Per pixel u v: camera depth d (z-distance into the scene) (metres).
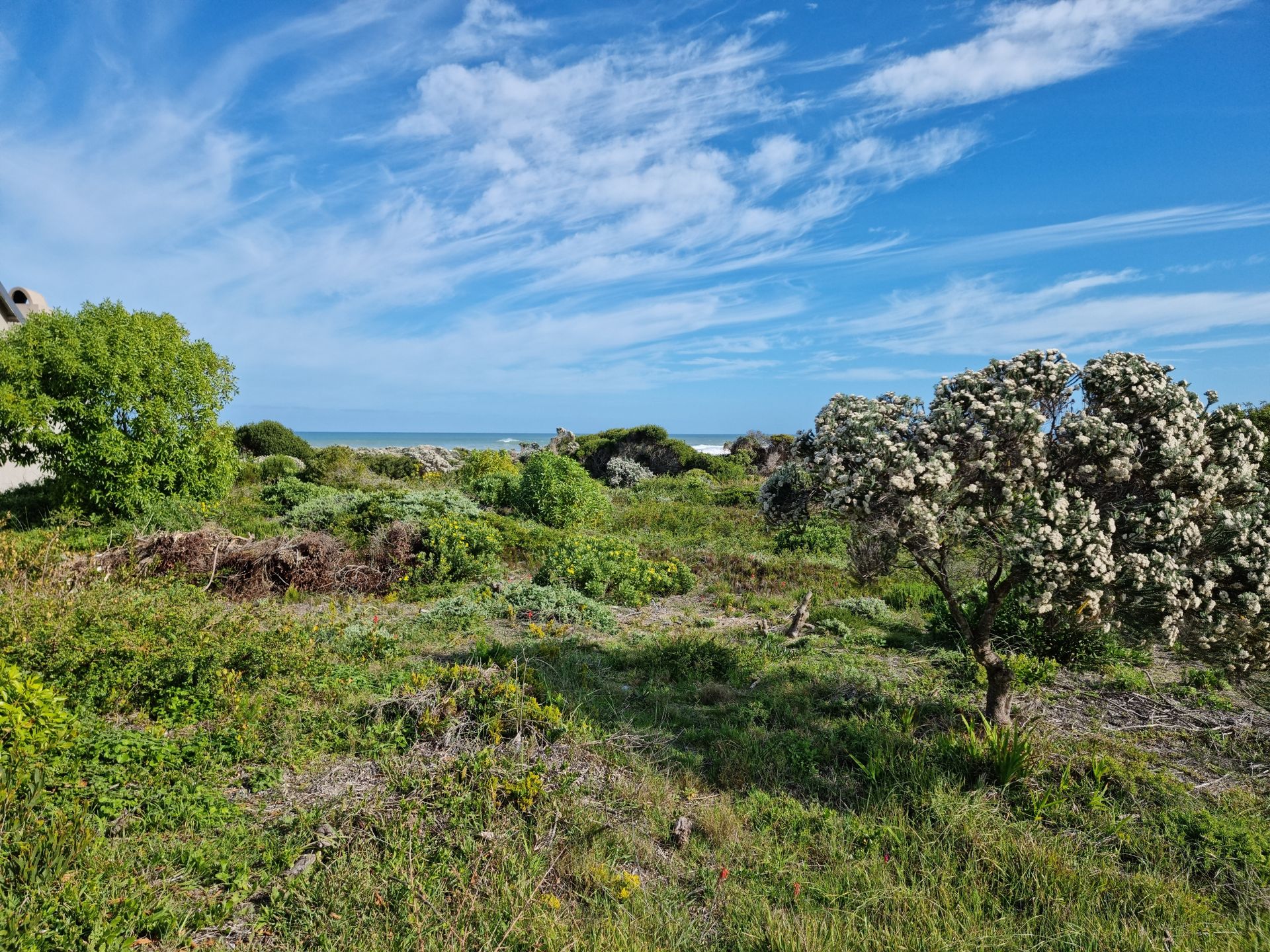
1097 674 7.23
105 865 3.31
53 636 5.35
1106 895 3.70
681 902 3.60
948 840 4.10
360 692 5.80
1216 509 4.51
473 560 10.59
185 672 5.31
